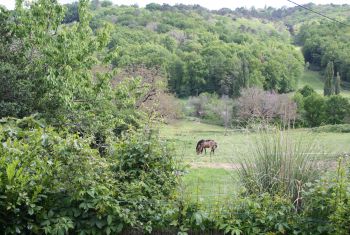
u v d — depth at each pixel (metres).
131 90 15.77
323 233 3.94
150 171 4.62
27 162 3.77
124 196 4.07
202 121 37.81
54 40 13.12
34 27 13.18
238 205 4.20
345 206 3.83
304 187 4.80
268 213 4.06
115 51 14.68
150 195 4.36
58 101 11.75
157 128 5.06
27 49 13.13
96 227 3.81
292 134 5.77
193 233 4.04
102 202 3.71
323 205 3.97
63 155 3.83
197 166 12.70
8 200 3.54
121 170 4.49
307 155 5.21
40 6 13.31
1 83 11.39
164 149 4.75
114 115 13.73
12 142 4.15
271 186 5.10
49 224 3.64
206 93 45.72
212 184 6.08
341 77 63.16
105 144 6.02
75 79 13.08
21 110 11.47
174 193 4.45
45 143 3.91
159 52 44.34
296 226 3.99
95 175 3.91
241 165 5.61
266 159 5.36
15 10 13.42
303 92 49.69
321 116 37.28
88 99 13.59
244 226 4.00
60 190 3.80
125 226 3.92
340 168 4.07
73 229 3.82
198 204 4.14
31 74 12.41
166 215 4.03
